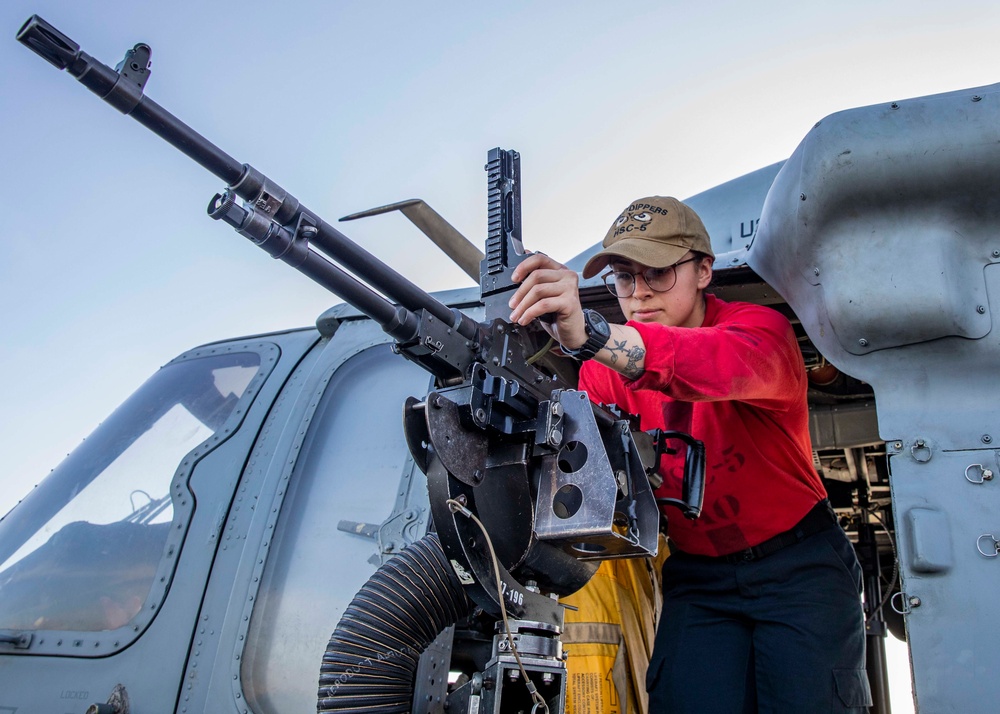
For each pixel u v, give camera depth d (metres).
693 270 2.52
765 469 2.38
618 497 2.04
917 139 2.14
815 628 2.25
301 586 2.89
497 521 1.99
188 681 2.80
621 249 2.42
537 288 1.81
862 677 2.31
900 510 2.08
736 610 2.37
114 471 3.41
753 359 2.04
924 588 1.99
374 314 1.91
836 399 3.78
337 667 1.99
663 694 2.38
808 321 2.42
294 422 3.27
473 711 1.86
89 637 2.96
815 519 2.40
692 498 2.19
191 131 1.71
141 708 2.78
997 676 1.87
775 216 2.49
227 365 3.68
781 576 2.33
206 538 3.06
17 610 3.11
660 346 1.92
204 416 3.48
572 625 2.62
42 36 1.57
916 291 2.15
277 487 3.10
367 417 3.24
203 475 3.24
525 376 2.09
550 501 1.97
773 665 2.25
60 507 3.38
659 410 2.58
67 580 3.13
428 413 1.85
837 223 2.27
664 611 2.54
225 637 2.83
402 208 2.10
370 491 3.02
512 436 2.03
